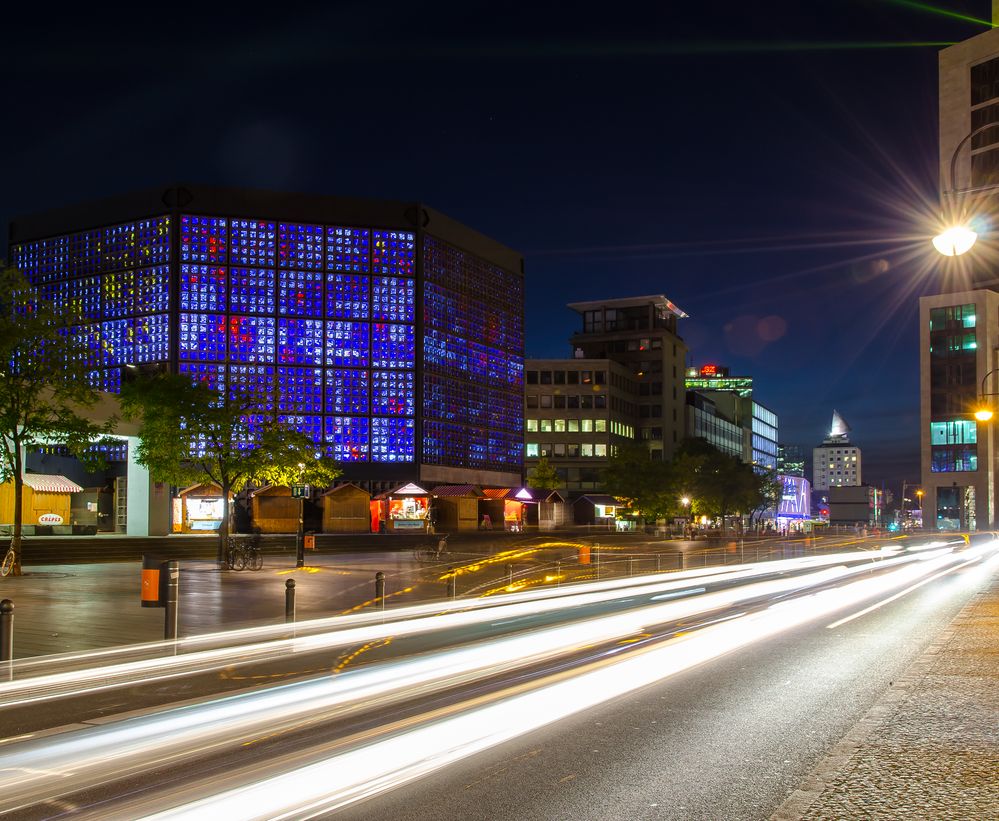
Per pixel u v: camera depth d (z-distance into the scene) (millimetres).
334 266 91250
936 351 113688
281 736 8297
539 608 20875
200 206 87188
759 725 8797
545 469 112625
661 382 142375
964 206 15594
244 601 21938
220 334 86562
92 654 13492
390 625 17188
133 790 6664
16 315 30094
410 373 93000
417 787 6715
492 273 107000
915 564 45125
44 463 57531
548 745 7988
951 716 9117
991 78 113438
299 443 39031
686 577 32844
